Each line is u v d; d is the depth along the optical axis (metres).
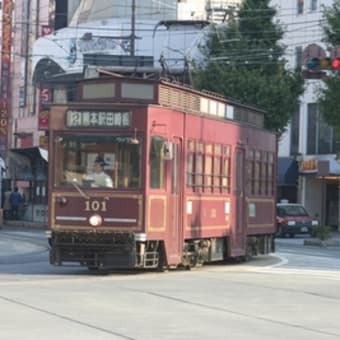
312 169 71.00
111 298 20.84
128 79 27.20
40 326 16.39
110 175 26.33
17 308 18.75
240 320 17.83
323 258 36.91
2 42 90.75
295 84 64.75
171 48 81.88
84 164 26.58
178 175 27.77
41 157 67.88
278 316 18.58
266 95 62.84
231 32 65.25
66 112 26.70
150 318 17.75
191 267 29.89
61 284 23.98
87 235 26.27
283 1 74.94
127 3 93.88
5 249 39.19
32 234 53.19
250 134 33.69
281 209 59.56
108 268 28.08
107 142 26.39
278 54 65.25
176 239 27.67
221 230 30.81
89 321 17.14
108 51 85.69
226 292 22.73
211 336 15.66
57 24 98.81
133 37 72.31
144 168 26.08
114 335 15.53
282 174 73.75
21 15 102.00
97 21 89.19
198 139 28.98
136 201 26.03
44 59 91.88
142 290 22.70
